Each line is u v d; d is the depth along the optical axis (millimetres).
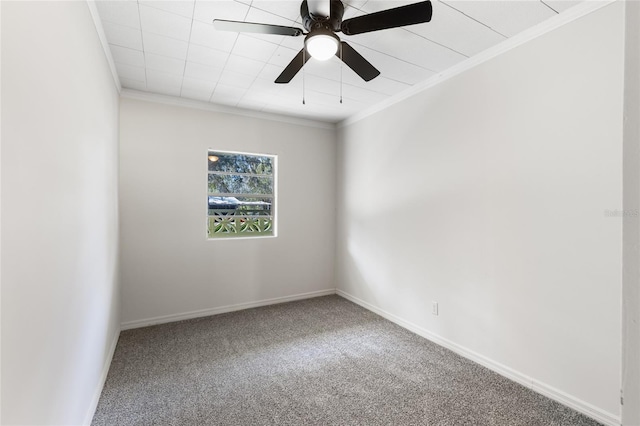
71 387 1442
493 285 2303
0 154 833
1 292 844
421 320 2959
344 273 4211
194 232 3455
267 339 2889
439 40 2186
